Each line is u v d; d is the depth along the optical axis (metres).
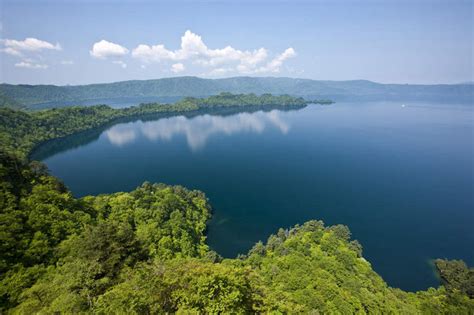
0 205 76.88
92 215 96.00
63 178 191.75
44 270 58.78
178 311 32.94
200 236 117.44
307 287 70.19
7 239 65.38
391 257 113.12
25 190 89.38
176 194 131.25
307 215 143.62
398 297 82.31
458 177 192.00
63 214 83.88
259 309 40.59
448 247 118.88
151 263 54.41
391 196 164.62
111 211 102.62
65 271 48.91
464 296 82.50
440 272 103.38
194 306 34.78
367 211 147.50
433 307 77.81
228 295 36.00
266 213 145.00
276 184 183.12
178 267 43.47
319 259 87.50
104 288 43.84
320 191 171.75
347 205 153.88
